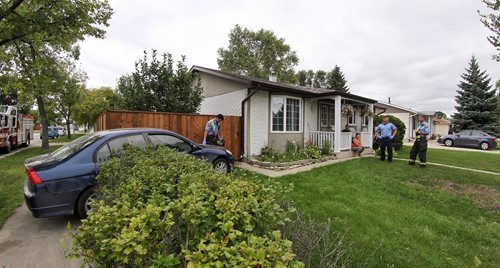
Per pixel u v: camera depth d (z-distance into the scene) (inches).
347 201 211.2
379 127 422.6
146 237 52.7
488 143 777.6
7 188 250.7
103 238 54.7
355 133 583.2
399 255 132.6
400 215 186.1
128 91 410.3
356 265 118.7
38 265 123.1
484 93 1063.0
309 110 505.0
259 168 354.3
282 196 92.0
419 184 278.4
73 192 162.4
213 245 46.5
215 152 264.8
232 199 67.8
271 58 1379.2
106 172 126.0
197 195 67.6
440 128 1565.0
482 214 200.2
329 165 370.0
